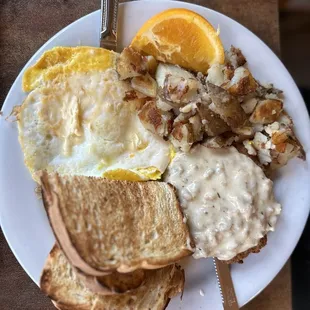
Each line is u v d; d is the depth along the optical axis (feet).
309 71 1.25
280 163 0.91
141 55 0.87
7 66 0.93
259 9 1.04
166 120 0.86
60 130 0.86
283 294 1.02
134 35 0.91
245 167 0.87
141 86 0.86
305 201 0.95
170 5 0.91
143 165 0.88
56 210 0.73
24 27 0.94
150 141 0.88
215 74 0.87
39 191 0.85
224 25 0.93
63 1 0.96
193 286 0.92
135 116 0.88
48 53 0.86
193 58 0.89
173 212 0.83
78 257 0.72
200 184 0.86
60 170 0.86
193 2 1.01
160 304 0.84
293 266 1.16
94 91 0.86
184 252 0.83
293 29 1.27
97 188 0.78
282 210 0.95
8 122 0.84
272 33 1.05
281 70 0.95
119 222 0.77
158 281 0.84
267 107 0.87
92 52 0.87
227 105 0.84
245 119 0.86
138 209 0.80
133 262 0.76
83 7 0.96
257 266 0.93
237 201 0.85
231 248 0.85
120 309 0.80
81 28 0.88
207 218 0.85
